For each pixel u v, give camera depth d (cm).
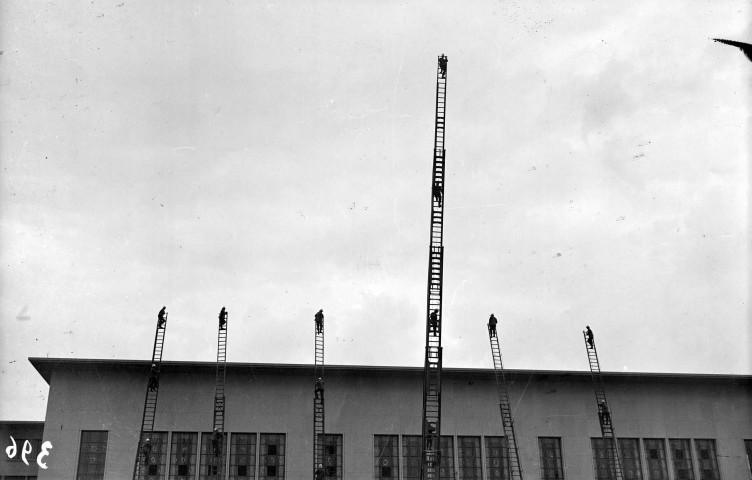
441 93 5122
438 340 4244
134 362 4497
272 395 4559
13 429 4822
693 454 4772
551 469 4616
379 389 4656
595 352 4906
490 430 4647
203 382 4538
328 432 4534
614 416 4791
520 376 4775
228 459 4400
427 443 4112
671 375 4856
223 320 4666
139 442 4228
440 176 4384
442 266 4306
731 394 4928
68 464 4275
